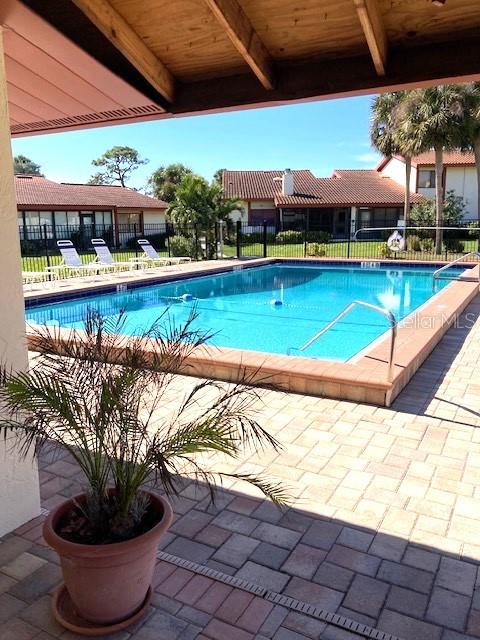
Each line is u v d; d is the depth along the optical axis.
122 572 1.97
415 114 20.20
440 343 6.77
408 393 4.85
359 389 4.59
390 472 3.37
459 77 2.94
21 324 2.71
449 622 2.13
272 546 2.64
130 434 2.12
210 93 3.60
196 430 2.05
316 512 2.94
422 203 26.00
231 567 2.47
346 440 3.84
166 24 3.01
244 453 3.65
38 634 2.06
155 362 2.21
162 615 2.16
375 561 2.52
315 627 2.11
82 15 2.84
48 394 1.98
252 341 8.41
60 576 2.40
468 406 4.51
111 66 3.17
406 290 13.47
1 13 2.45
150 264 17.47
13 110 3.83
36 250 21.36
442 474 3.34
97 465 2.12
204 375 5.32
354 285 14.37
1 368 2.34
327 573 2.43
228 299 12.52
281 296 12.87
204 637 2.05
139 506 2.14
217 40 3.13
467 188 29.09
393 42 2.97
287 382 4.90
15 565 2.48
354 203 29.34
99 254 15.70
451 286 10.50
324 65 3.24
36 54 2.91
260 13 2.87
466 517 2.88
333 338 8.54
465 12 2.68
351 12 2.79
